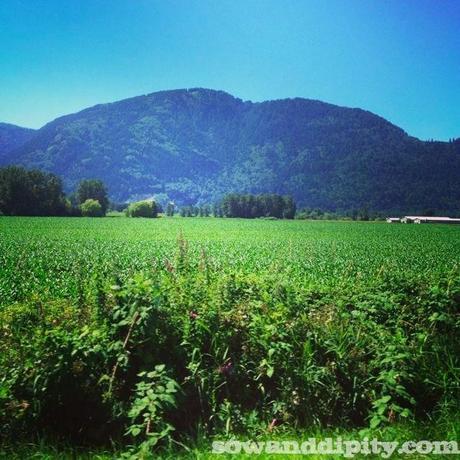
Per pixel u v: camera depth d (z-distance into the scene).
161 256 28.22
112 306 6.66
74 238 48.38
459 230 96.75
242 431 5.60
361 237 65.62
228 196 183.75
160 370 5.53
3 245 37.16
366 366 6.44
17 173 128.00
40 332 6.02
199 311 6.77
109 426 5.43
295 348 6.55
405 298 8.52
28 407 5.41
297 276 18.58
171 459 4.68
